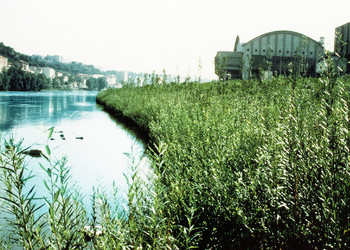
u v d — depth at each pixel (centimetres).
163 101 1187
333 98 222
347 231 162
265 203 207
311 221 184
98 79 19938
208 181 257
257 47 4172
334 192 177
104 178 466
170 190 283
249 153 281
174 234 226
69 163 564
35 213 266
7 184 147
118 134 988
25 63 15900
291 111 263
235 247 215
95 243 174
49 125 1217
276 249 190
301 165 207
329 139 213
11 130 1030
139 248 158
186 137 449
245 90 1011
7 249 158
